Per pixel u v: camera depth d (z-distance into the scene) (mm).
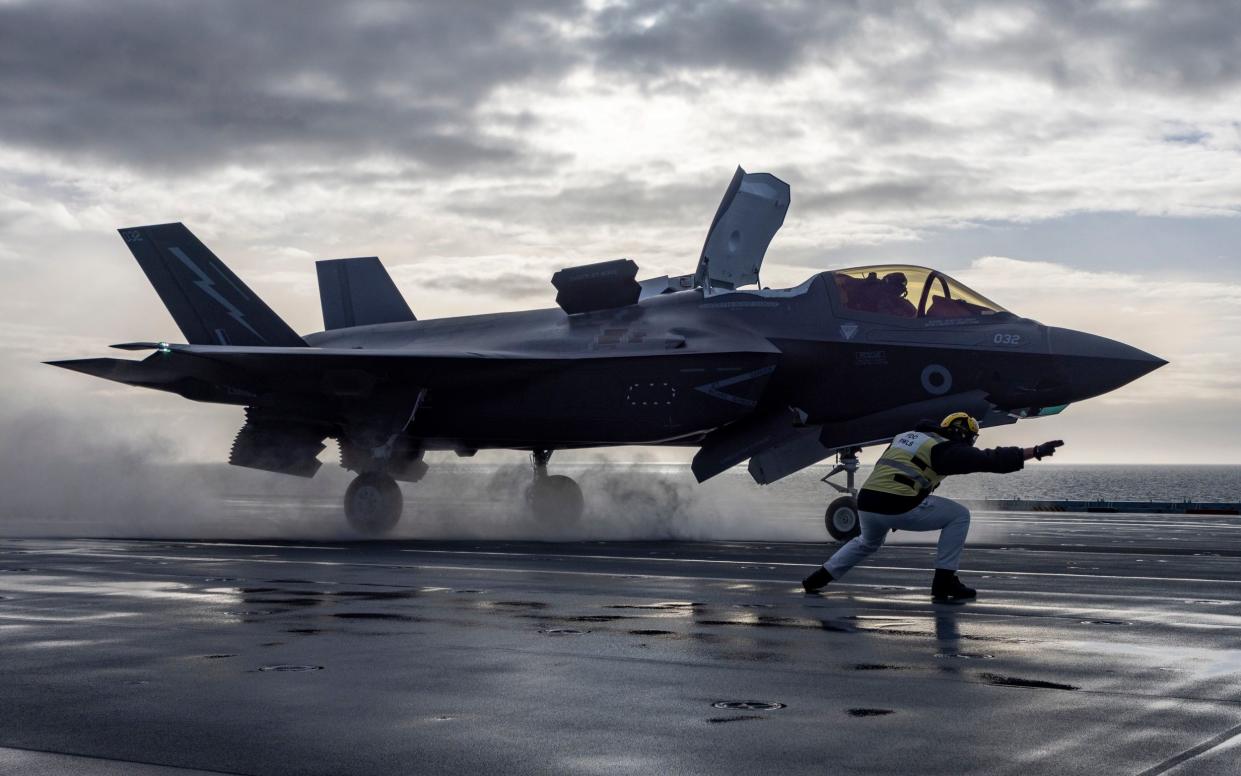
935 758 4484
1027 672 6234
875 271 17984
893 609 8867
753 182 19016
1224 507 30422
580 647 7023
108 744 4727
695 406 17703
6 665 6438
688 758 4508
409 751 4617
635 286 19109
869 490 9789
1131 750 4582
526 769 4367
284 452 20062
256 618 8305
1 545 15906
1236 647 7055
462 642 7219
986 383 16812
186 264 21141
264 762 4461
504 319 20406
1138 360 16516
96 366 20094
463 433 19562
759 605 9094
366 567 12414
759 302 18109
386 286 24375
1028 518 26766
